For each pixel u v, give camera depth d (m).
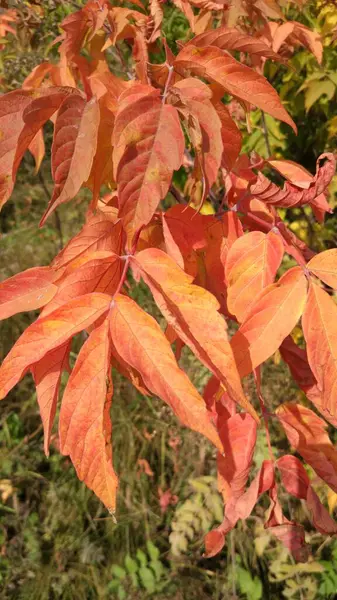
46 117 0.28
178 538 0.98
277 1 0.51
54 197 0.27
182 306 0.25
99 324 0.25
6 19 0.64
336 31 0.70
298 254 0.30
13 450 1.22
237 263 0.31
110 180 0.32
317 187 0.31
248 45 0.32
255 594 0.94
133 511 1.12
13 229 1.49
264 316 0.29
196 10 0.70
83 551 1.09
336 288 0.29
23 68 0.73
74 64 0.35
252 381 0.91
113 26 0.34
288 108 0.89
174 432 1.13
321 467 0.36
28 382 1.32
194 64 0.29
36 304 0.29
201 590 0.99
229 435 0.37
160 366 0.24
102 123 0.30
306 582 0.92
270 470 0.37
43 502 1.18
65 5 0.63
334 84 0.81
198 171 0.29
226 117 0.33
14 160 0.28
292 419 0.37
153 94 0.27
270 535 0.95
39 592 1.06
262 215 0.36
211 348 0.25
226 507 0.37
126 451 1.16
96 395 0.24
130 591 1.01
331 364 0.28
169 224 0.32
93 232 0.28
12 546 1.12
